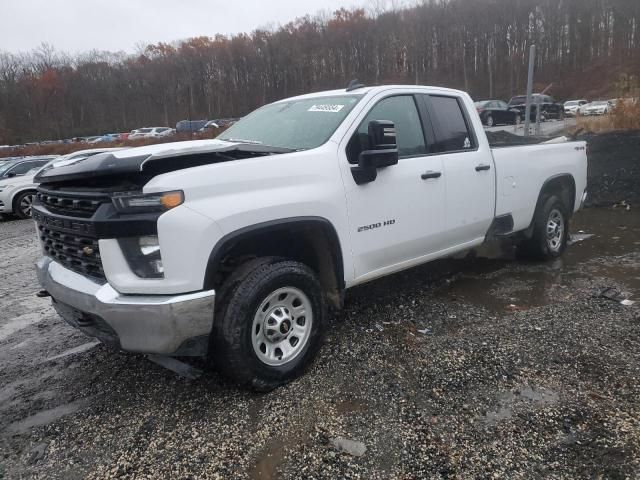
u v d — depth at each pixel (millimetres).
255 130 4410
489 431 2875
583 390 3240
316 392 3338
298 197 3389
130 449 2871
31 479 2676
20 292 6328
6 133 57781
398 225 4141
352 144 3889
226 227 3031
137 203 2842
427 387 3352
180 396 3396
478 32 62469
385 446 2785
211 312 2988
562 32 61281
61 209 3277
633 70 50969
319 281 3574
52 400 3475
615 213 9258
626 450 2674
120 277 2889
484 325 4305
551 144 6043
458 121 4941
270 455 2758
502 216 5277
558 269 5844
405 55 64688
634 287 5117
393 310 4734
